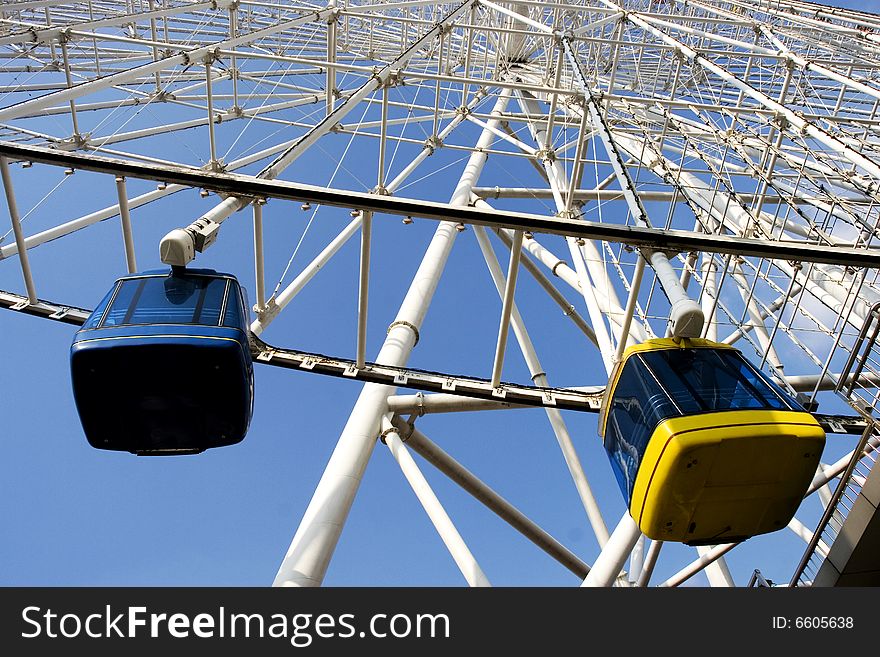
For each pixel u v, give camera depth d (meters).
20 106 13.56
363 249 10.89
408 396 16.56
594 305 18.48
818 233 14.41
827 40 24.72
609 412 10.95
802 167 16.86
